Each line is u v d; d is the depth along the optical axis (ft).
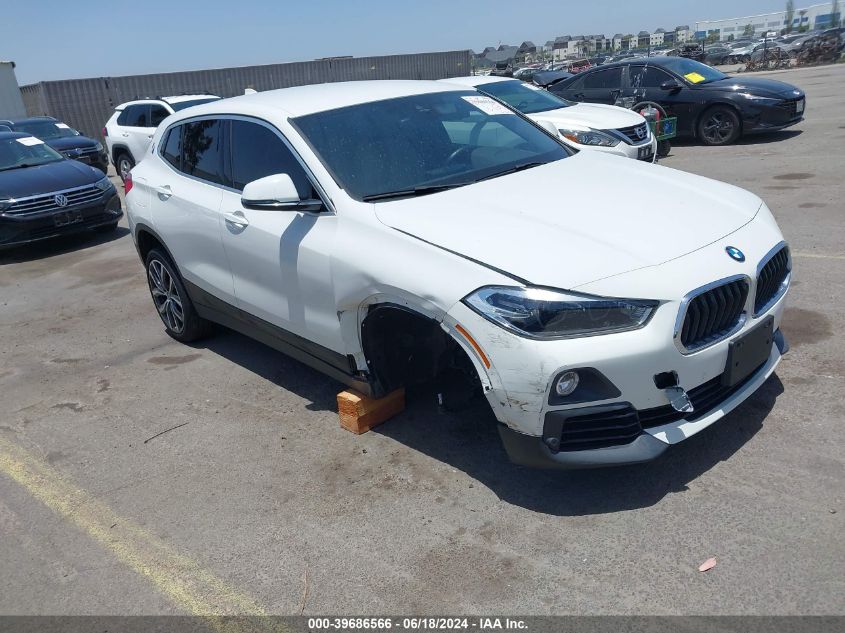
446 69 120.16
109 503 12.05
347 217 11.84
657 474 10.91
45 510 12.07
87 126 89.04
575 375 9.29
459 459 12.05
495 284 9.66
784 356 13.96
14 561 10.84
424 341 12.02
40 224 30.25
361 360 12.22
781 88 39.01
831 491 10.02
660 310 9.40
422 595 9.16
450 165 13.19
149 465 13.09
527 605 8.79
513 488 11.09
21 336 21.16
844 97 53.52
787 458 10.85
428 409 13.79
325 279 12.05
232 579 9.89
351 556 10.03
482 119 14.97
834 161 31.14
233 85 98.02
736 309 10.27
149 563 10.43
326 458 12.57
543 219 10.86
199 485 12.25
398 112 14.12
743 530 9.52
